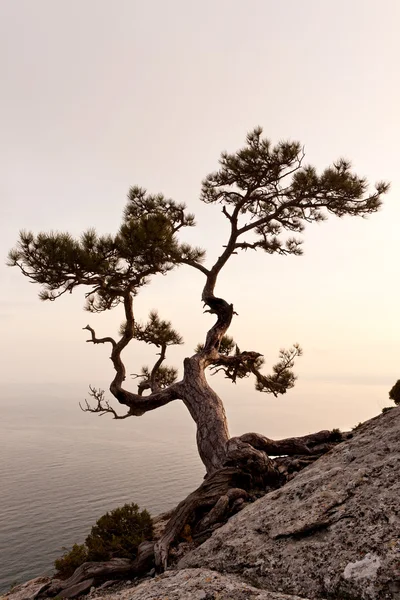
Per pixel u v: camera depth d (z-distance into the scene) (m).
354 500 7.40
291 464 13.02
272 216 18.52
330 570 6.18
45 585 10.32
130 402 17.56
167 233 15.31
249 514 8.85
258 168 17.36
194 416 15.91
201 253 18.66
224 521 10.47
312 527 7.19
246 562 7.20
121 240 15.60
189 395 16.41
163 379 21.38
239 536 8.05
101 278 16.50
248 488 12.09
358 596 5.61
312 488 8.52
